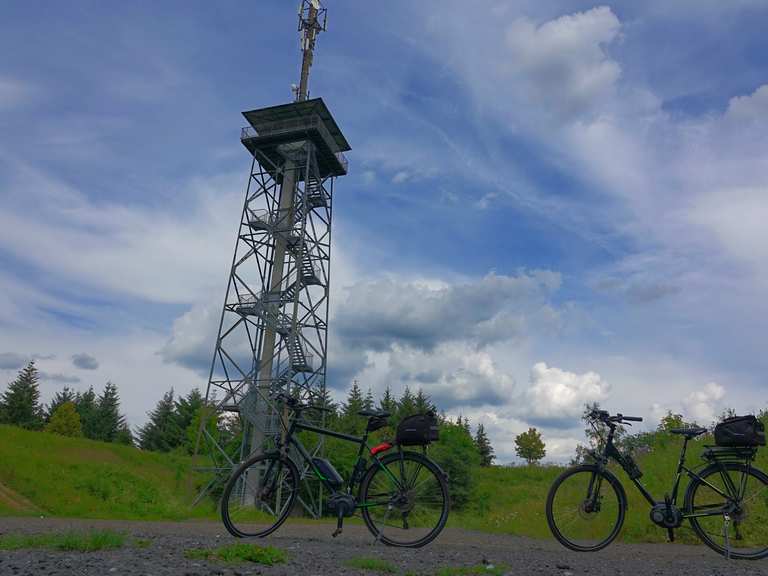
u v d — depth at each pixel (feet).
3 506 67.77
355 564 13.64
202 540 18.19
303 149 114.73
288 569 12.83
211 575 11.82
